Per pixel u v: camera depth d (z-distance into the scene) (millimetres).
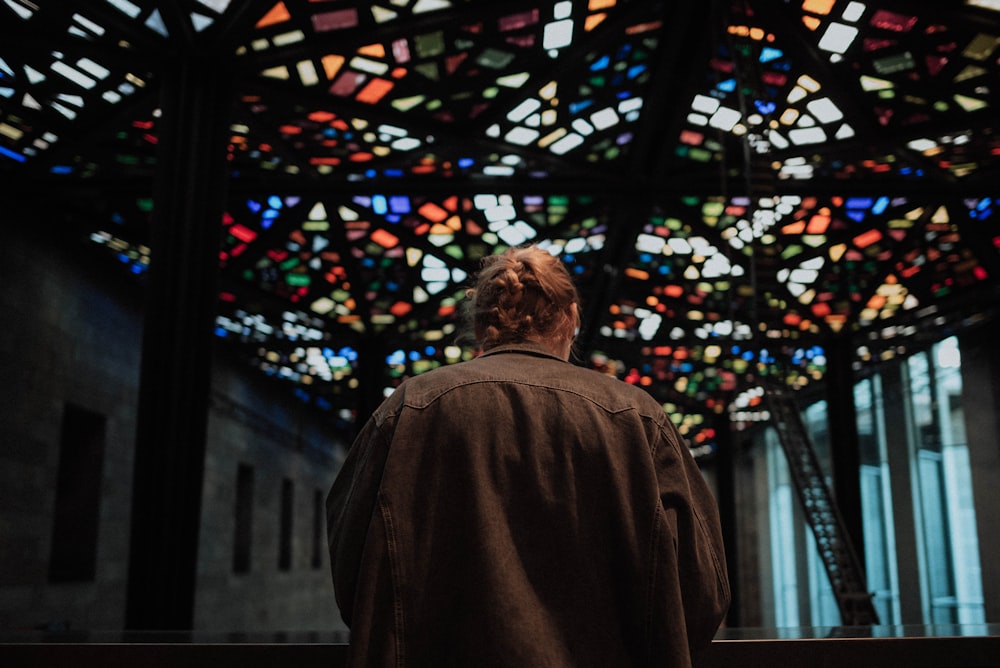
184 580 8078
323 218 14344
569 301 1743
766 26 9727
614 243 15555
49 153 11828
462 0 9008
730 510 25688
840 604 9492
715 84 10820
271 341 19938
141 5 8578
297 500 26594
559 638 1410
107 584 15102
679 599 1449
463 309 1856
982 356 17438
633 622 1459
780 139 12031
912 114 11344
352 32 9289
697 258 16047
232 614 20469
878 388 21781
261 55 9477
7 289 12281
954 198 13820
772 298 11156
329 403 26406
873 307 18109
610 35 9742
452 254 15727
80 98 10469
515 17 9289
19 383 12500
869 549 21922
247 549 21828
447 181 13516
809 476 10406
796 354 20750
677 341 20344
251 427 22297
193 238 8945
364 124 11352
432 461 1523
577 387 1589
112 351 15609
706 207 14062
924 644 2143
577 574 1461
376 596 1455
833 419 19312
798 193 13688
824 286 17188
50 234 13422
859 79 10617
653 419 1594
